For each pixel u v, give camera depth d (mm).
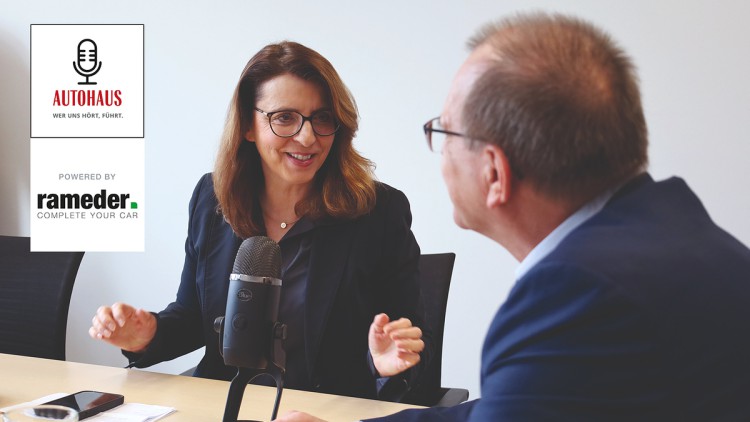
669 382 878
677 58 3117
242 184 1963
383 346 1629
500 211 1027
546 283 914
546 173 966
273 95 1851
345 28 3543
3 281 2494
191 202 2092
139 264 3955
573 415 882
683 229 974
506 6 3301
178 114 3844
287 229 1988
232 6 3717
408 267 1989
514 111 958
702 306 899
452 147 1039
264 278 1384
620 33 3178
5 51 4051
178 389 1733
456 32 3375
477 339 3439
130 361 1857
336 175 1951
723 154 3092
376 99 3520
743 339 911
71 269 2449
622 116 957
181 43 3812
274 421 1336
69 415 1262
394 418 1368
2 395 1658
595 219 977
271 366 1408
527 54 969
